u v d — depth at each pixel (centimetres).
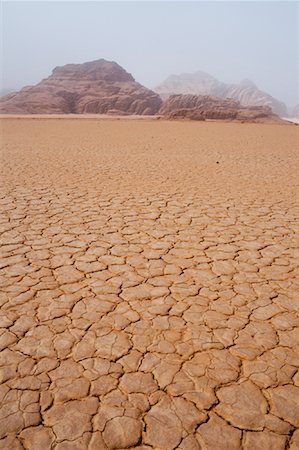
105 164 955
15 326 245
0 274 322
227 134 2189
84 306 272
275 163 1027
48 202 567
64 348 223
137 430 167
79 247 388
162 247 392
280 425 171
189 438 163
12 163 941
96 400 183
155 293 294
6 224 459
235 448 159
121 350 223
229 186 711
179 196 621
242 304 279
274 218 503
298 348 227
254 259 363
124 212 520
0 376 199
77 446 158
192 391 190
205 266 346
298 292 299
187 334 240
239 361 214
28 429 166
